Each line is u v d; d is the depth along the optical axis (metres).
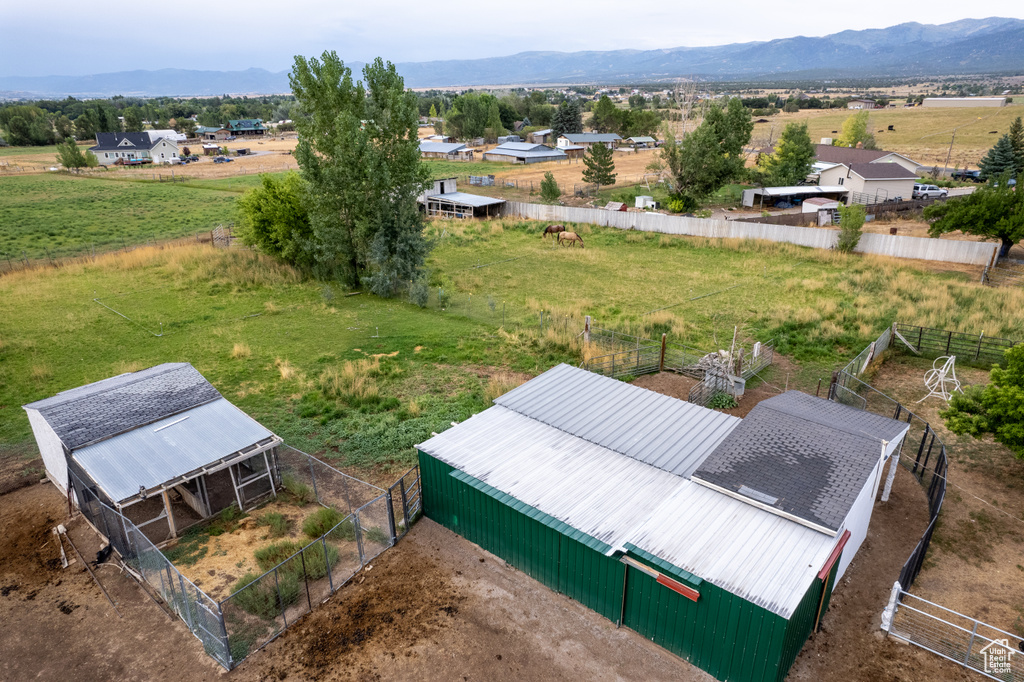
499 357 28.95
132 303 36.38
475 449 17.38
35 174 109.12
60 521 17.84
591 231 58.31
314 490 18.61
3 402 24.70
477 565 15.98
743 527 13.71
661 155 71.31
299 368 27.80
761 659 11.79
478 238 55.28
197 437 17.95
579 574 14.23
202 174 108.25
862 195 69.94
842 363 28.53
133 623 14.16
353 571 15.71
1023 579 15.11
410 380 26.58
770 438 16.41
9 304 35.69
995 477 19.38
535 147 119.69
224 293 38.44
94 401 19.20
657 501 14.88
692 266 45.88
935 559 15.80
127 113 179.25
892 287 38.59
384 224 37.97
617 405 19.72
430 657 13.19
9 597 15.00
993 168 80.31
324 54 35.44
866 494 14.93
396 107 36.28
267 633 13.75
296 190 40.88
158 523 17.48
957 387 22.39
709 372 25.08
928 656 12.95
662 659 13.11
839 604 14.41
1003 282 39.44
